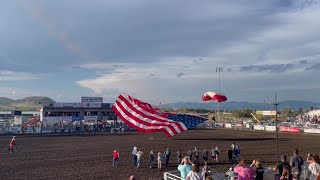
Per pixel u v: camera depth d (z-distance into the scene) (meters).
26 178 26.98
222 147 48.28
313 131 76.38
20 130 76.25
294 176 15.06
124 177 27.11
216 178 18.52
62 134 73.94
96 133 77.25
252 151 43.44
